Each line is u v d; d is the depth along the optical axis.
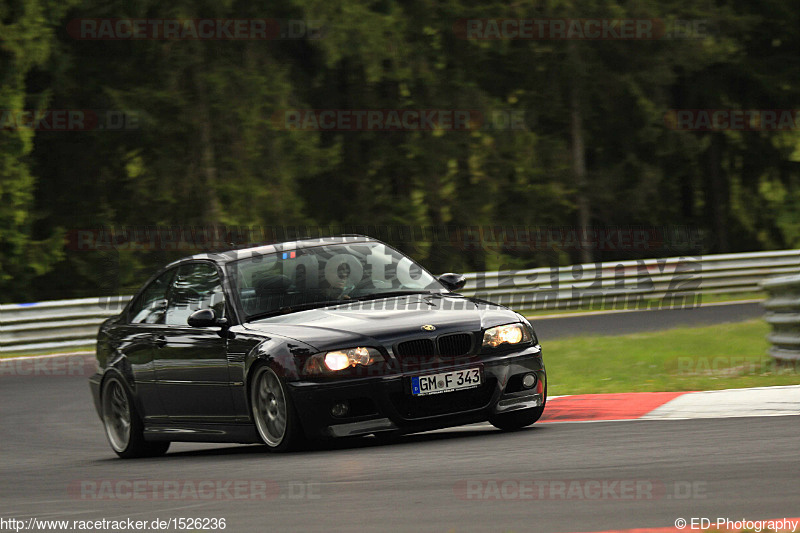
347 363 21.44
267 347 22.19
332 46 89.00
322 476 18.69
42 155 91.62
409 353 21.83
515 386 23.02
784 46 113.69
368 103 99.81
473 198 100.56
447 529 13.66
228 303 24.14
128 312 27.83
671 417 24.28
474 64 102.62
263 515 15.57
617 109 106.62
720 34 103.88
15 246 83.94
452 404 22.08
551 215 104.56
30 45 80.12
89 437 30.94
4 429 33.31
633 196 106.44
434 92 99.50
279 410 21.98
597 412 26.19
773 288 33.16
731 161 115.69
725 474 16.31
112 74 89.19
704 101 113.62
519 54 103.12
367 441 23.41
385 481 17.62
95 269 90.69
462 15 99.06
